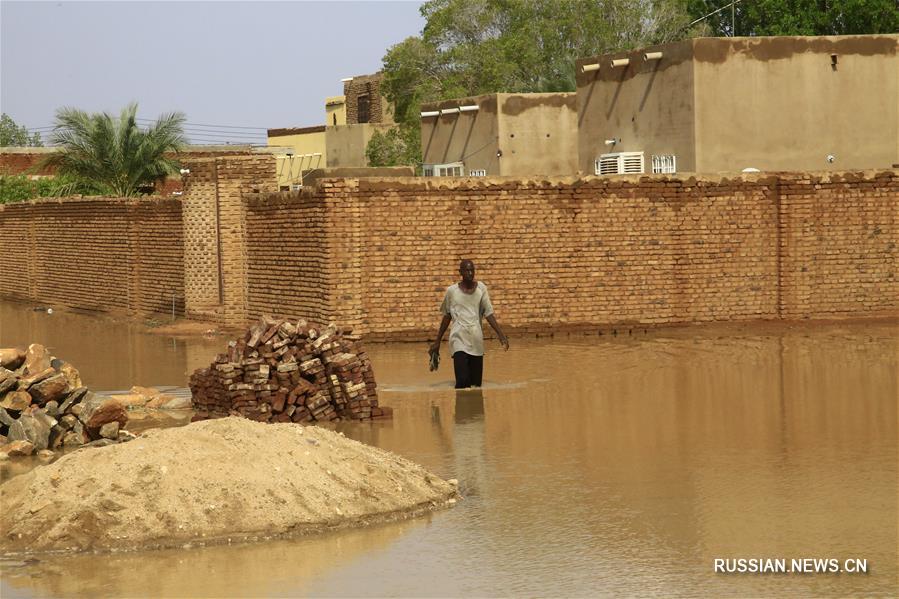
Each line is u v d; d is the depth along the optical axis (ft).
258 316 80.69
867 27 163.02
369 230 72.95
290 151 203.92
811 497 31.94
